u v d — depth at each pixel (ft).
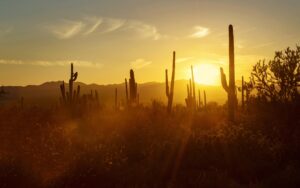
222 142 55.47
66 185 42.19
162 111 115.75
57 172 43.50
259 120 69.15
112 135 68.39
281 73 69.67
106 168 44.65
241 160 49.01
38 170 43.24
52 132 51.29
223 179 42.19
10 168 41.91
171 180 42.78
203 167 48.80
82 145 55.21
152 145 57.31
